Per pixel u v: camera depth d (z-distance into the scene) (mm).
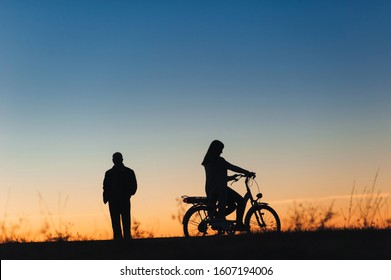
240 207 29453
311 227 26328
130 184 29344
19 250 23688
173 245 22906
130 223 29406
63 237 26422
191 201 29000
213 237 26328
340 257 19766
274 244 21891
